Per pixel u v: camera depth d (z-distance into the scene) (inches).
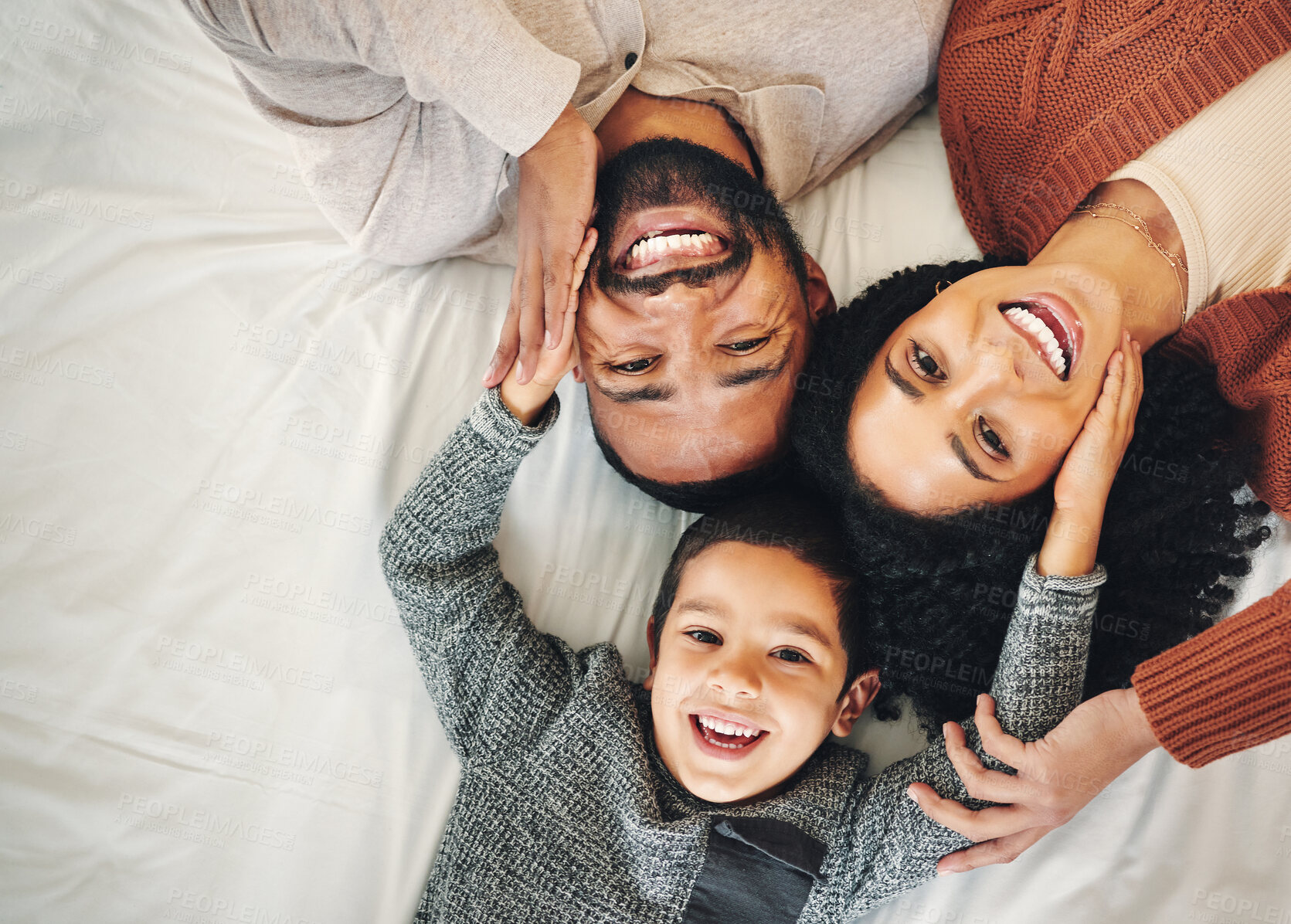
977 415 44.2
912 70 55.0
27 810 50.0
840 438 47.5
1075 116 50.1
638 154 48.4
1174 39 47.5
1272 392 47.7
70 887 49.6
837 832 48.0
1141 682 41.7
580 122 47.9
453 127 50.3
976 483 44.9
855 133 56.9
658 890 46.7
